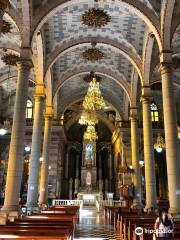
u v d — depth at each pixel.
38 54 17.92
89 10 16.48
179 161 12.50
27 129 29.73
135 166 21.45
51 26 17.59
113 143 38.59
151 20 14.62
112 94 29.39
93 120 19.97
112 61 22.48
